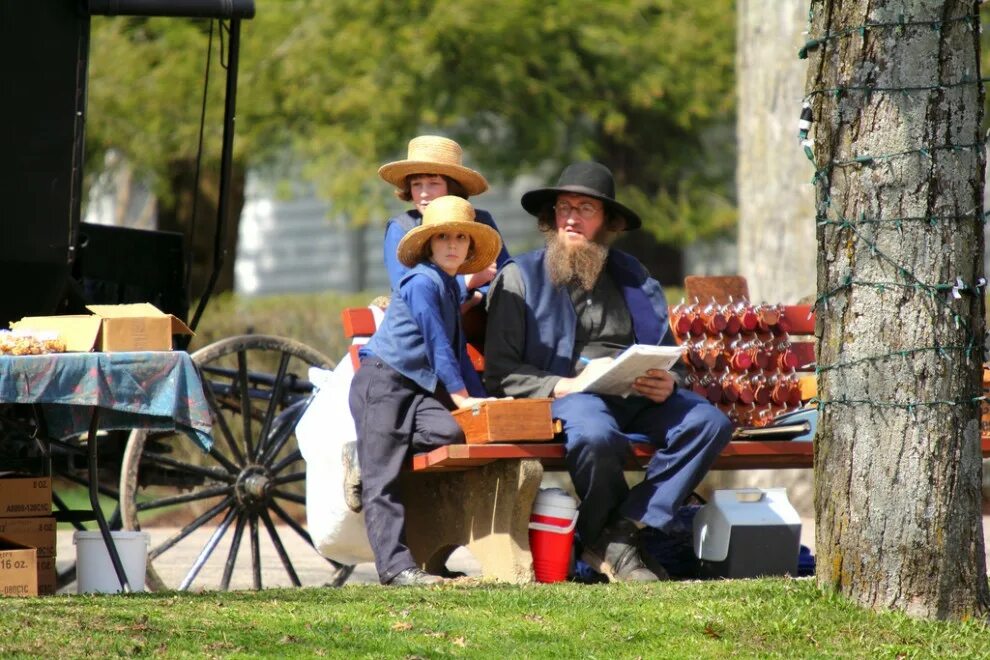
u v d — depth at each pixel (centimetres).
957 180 1830
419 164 2577
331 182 6050
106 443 2809
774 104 4200
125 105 5759
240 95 5706
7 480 2205
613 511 2322
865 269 1847
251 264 10581
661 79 5941
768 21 4209
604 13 5950
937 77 1823
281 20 5784
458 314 2400
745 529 2431
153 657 1602
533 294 2455
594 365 2356
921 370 1830
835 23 1862
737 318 2703
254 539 2820
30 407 2503
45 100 2381
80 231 2742
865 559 1866
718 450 2308
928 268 1823
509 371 2416
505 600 1966
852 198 1855
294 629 1747
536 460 2261
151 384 2117
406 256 2394
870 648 1733
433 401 2338
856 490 1872
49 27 2383
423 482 2523
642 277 2533
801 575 2564
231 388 3039
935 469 1833
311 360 2938
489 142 6406
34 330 2145
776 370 2714
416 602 1953
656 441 2359
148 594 2036
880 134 1834
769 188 4206
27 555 2078
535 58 5831
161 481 2848
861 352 1856
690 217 6481
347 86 5634
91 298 2767
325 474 2508
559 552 2309
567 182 2466
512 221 9362
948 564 1836
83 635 1666
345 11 5728
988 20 5975
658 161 6550
